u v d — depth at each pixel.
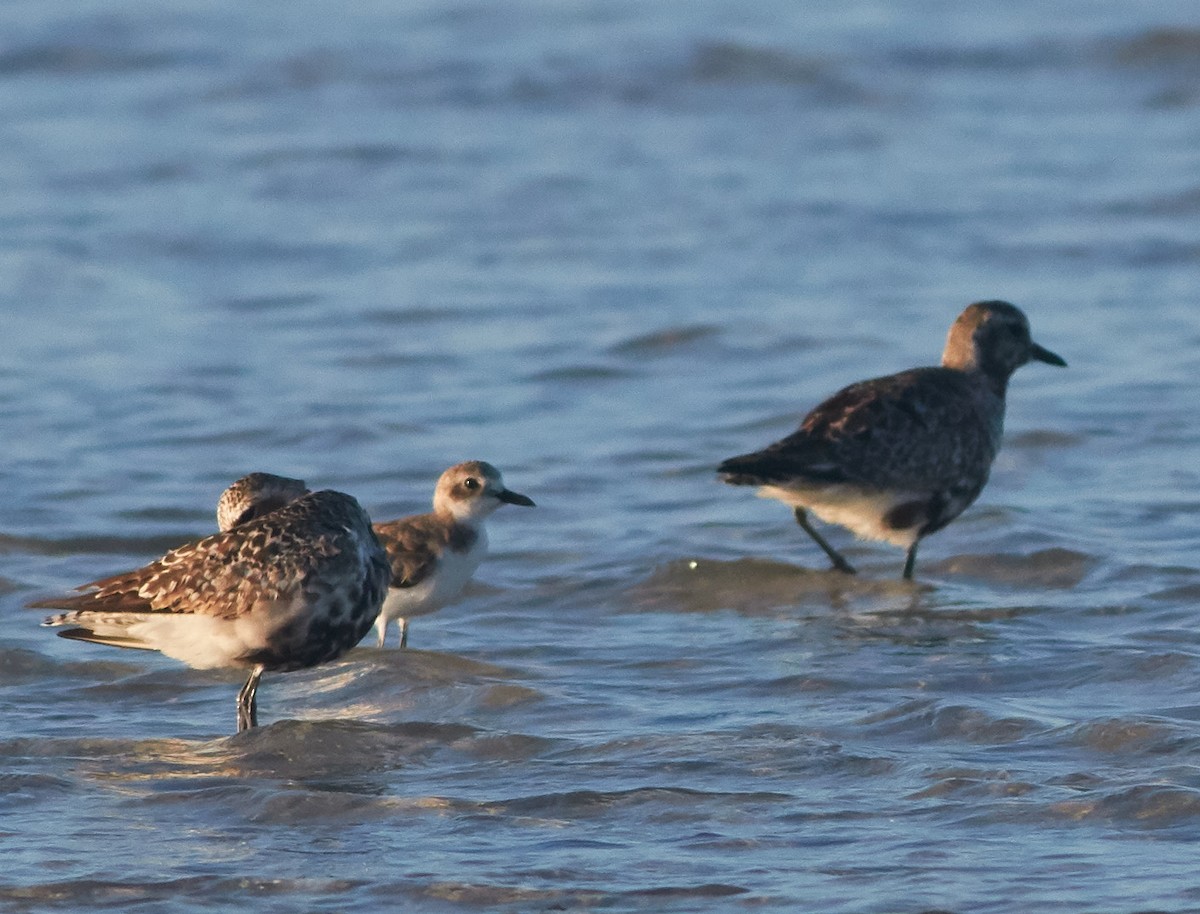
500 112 36.94
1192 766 9.61
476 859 8.66
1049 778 9.54
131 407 20.09
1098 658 11.87
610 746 10.36
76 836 9.08
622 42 40.81
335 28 43.06
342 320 24.20
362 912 8.11
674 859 8.59
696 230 28.78
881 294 25.09
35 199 31.02
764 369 21.69
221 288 26.02
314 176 32.59
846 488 14.52
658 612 13.84
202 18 44.22
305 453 18.44
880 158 33.22
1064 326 23.14
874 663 12.07
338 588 10.79
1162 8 43.12
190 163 33.44
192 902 8.23
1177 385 20.20
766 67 39.03
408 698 11.57
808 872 8.39
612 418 19.70
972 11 43.34
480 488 12.89
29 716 11.31
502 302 24.94
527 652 12.62
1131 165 32.06
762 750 10.16
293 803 9.49
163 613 10.82
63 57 41.22
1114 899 7.97
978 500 16.50
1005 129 35.06
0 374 21.50
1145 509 15.97
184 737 10.86
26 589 14.23
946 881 8.23
